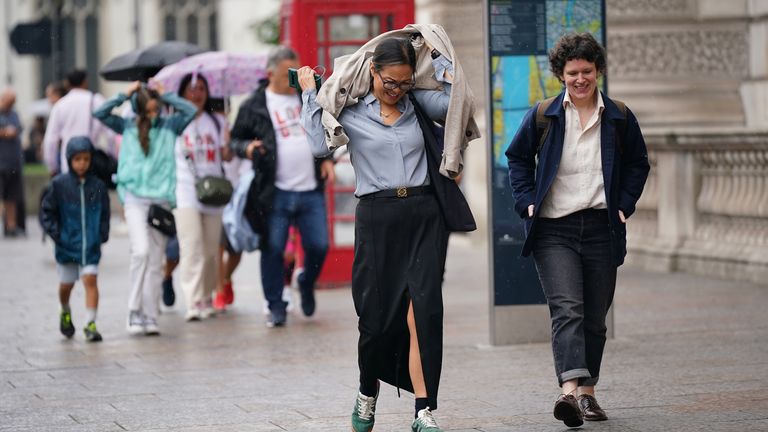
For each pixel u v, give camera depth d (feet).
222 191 67.21
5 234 143.54
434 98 38.40
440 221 37.99
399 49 37.01
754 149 79.10
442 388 47.91
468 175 117.29
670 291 76.38
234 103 208.03
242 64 73.00
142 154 64.28
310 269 67.62
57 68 159.63
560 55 39.58
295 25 81.56
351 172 84.74
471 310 71.10
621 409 43.01
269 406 45.47
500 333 57.47
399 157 37.73
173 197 64.69
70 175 62.23
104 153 63.62
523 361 53.26
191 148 69.10
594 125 40.06
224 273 74.74
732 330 60.54
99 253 62.90
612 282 40.86
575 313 39.83
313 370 52.95
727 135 80.48
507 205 57.00
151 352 58.80
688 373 49.60
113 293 83.82
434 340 37.29
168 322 69.67
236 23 247.29
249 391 48.52
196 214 69.51
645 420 41.14
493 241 57.06
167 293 75.10
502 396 46.03
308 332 64.28
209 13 258.78
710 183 85.92
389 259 37.83
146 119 64.28
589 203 40.01
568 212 40.09
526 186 40.70
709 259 83.97
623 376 49.26
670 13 100.73
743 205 81.41
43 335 65.00
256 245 66.64
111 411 45.21
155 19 258.57
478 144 115.34
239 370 53.36
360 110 38.14
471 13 115.85
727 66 101.30
